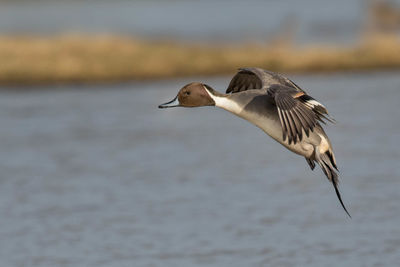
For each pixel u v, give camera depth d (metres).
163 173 14.70
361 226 11.24
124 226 11.48
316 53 31.59
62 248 10.65
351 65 30.73
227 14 76.88
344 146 16.59
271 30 51.75
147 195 13.14
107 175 14.70
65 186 13.91
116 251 10.43
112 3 125.12
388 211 11.91
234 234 11.02
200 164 15.45
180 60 30.70
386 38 33.53
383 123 19.05
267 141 18.00
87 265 9.93
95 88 27.27
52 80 28.33
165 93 25.83
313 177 14.25
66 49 31.80
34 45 32.34
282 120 5.51
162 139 18.16
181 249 10.42
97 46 32.19
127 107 23.11
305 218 11.66
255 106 6.31
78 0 141.38
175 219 11.77
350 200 12.56
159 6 106.38
